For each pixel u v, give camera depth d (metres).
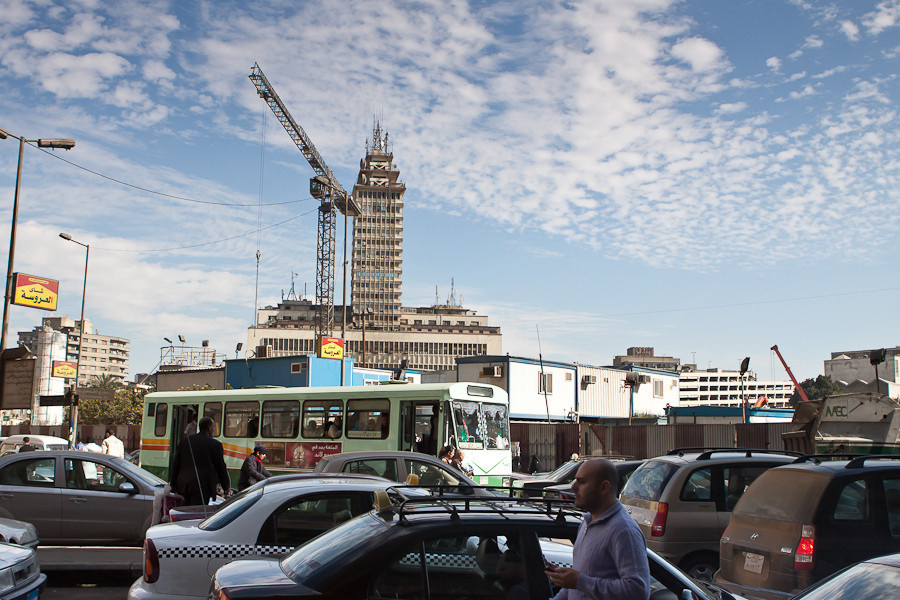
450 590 4.66
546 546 5.02
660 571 5.01
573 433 36.53
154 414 25.39
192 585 6.65
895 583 4.17
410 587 4.61
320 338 49.00
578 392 55.09
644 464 10.85
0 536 9.09
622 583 4.07
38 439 27.50
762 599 7.34
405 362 30.55
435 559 4.70
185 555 6.73
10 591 7.21
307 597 4.52
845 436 19.47
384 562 4.62
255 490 7.64
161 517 10.89
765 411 52.19
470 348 195.88
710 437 32.59
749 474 10.00
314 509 7.29
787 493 7.79
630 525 4.26
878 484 7.63
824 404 19.83
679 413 54.88
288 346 181.75
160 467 24.78
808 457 8.44
